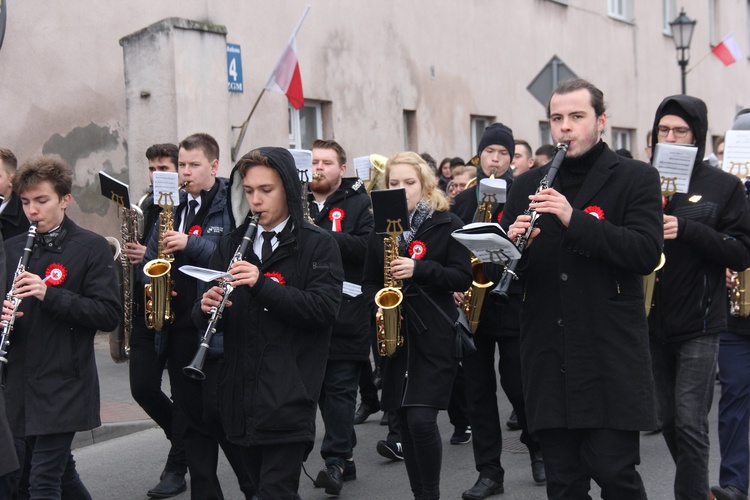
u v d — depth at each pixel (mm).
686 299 4586
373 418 7859
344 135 14109
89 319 4473
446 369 4812
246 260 4121
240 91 12086
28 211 4582
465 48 16984
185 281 5207
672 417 4781
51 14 10750
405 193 4797
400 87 15305
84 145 11125
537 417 3779
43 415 4391
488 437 5602
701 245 4496
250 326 3982
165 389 8328
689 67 25703
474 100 17266
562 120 3801
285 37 12984
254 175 4031
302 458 4020
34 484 4406
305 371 4000
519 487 5785
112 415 7684
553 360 3754
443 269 4906
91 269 4598
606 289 3688
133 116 10523
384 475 6184
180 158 5406
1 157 5633
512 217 3990
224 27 10773
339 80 14000
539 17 19234
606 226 3584
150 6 11602
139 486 6113
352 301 5789
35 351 4445
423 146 15898
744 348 4965
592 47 21203
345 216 6184
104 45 11242
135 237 5922
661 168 4664
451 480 5988
